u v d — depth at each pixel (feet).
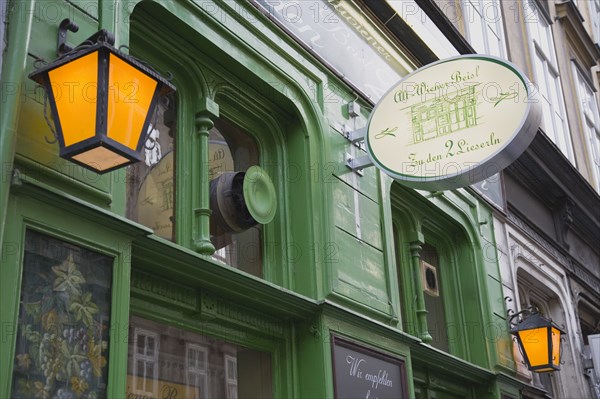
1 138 11.24
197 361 15.83
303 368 17.70
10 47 11.98
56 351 11.53
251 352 17.28
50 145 12.34
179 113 17.16
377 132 19.81
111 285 12.74
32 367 11.11
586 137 50.37
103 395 12.11
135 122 11.73
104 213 12.57
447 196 26.66
